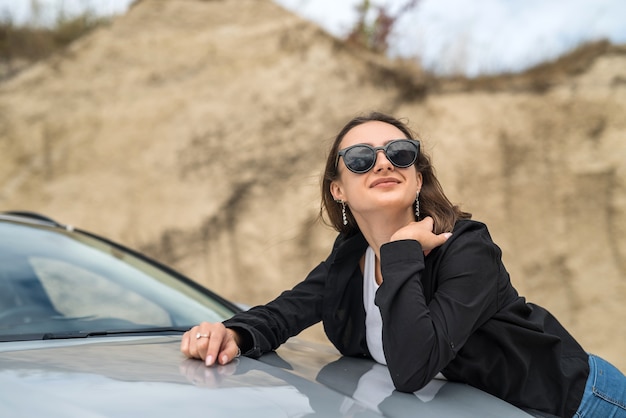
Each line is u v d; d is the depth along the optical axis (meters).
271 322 1.97
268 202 8.48
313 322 2.10
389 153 1.84
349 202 1.92
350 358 2.01
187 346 1.70
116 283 2.45
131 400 1.28
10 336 1.87
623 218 7.76
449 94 9.01
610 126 8.41
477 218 7.98
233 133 9.26
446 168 8.31
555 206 7.99
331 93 9.33
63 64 10.59
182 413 1.24
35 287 2.26
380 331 1.92
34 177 9.35
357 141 1.93
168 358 1.66
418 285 1.69
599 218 7.84
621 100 8.54
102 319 2.15
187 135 9.38
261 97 9.52
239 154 9.04
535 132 8.49
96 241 2.83
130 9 11.40
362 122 2.00
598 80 8.84
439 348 1.61
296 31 10.23
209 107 9.59
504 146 8.45
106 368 1.48
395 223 1.89
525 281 7.57
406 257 1.72
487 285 1.72
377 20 9.63
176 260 8.34
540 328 1.79
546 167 8.25
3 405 1.25
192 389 1.37
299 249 8.05
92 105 9.98
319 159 8.62
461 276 1.71
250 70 9.94
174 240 8.48
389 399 1.54
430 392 1.66
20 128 9.82
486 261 1.74
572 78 8.94
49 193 9.16
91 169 9.34
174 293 2.49
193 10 11.15
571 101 8.65
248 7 11.04
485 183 8.21
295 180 8.55
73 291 2.30
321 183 2.12
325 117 9.11
